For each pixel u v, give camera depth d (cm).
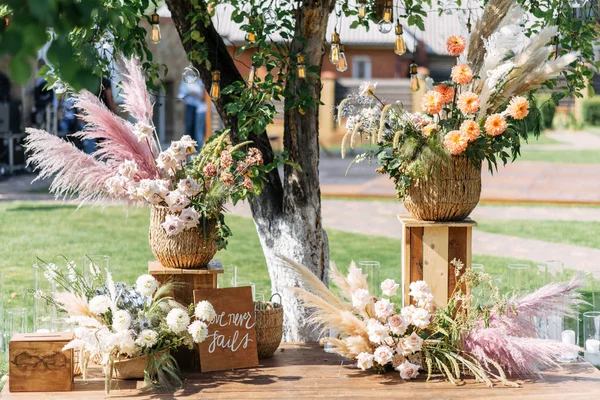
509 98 355
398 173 358
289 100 412
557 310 342
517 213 1016
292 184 434
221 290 342
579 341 441
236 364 341
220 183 341
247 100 409
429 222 357
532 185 1268
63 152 344
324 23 415
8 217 959
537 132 398
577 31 455
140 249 793
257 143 445
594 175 1386
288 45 431
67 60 188
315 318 345
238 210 1036
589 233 880
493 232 884
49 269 352
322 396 308
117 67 379
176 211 338
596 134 2150
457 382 323
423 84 1844
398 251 793
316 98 425
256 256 767
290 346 375
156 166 354
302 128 427
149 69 438
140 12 420
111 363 312
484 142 343
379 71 2105
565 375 333
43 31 184
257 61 414
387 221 970
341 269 713
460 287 360
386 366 343
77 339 312
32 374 311
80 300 329
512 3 357
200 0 436
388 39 2091
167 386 316
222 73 442
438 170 348
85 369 321
